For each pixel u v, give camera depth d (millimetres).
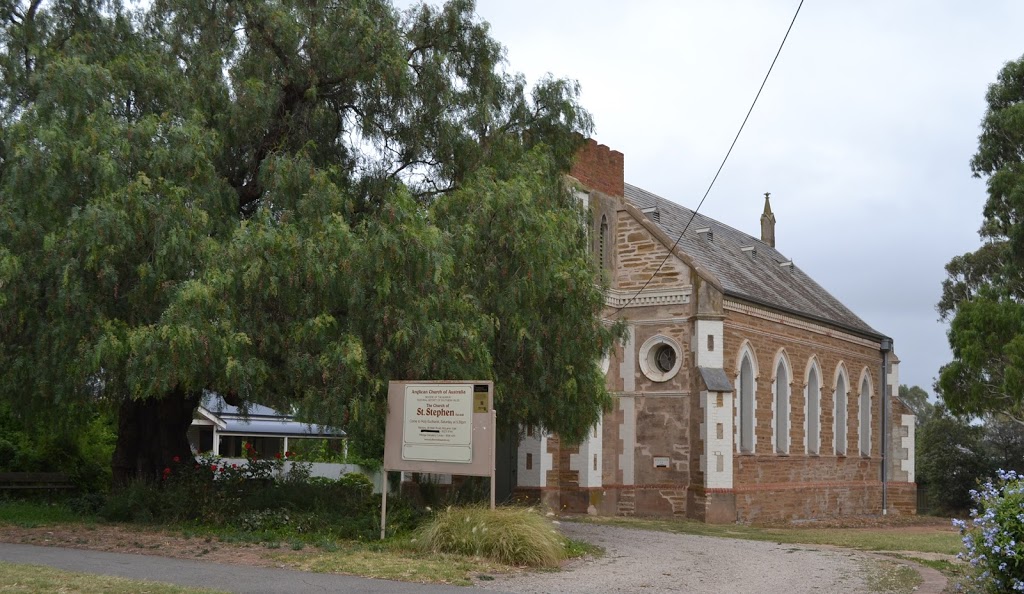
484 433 14820
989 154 36344
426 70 18703
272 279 14531
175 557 12883
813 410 35250
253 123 17547
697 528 24328
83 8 18875
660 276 29969
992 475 54469
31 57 18109
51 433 22969
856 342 39031
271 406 18219
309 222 15836
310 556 13188
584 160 29828
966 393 37531
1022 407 35156
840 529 29094
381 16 18641
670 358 29766
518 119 20500
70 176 15406
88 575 10633
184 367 13984
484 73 19625
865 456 39250
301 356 15141
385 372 15922
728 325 29719
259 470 19672
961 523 11664
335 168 17125
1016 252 35344
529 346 17641
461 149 18844
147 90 17000
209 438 41281
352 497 18109
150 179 15445
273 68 18109
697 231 36812
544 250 17172
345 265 14961
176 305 14195
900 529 30453
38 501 21453
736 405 29688
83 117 15547
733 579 13508
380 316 15203
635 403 29891
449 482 27172
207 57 17656
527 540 13719
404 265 15359
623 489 29656
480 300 17188
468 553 13797
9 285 14867
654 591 11898
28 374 15930
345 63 17859
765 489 30844
